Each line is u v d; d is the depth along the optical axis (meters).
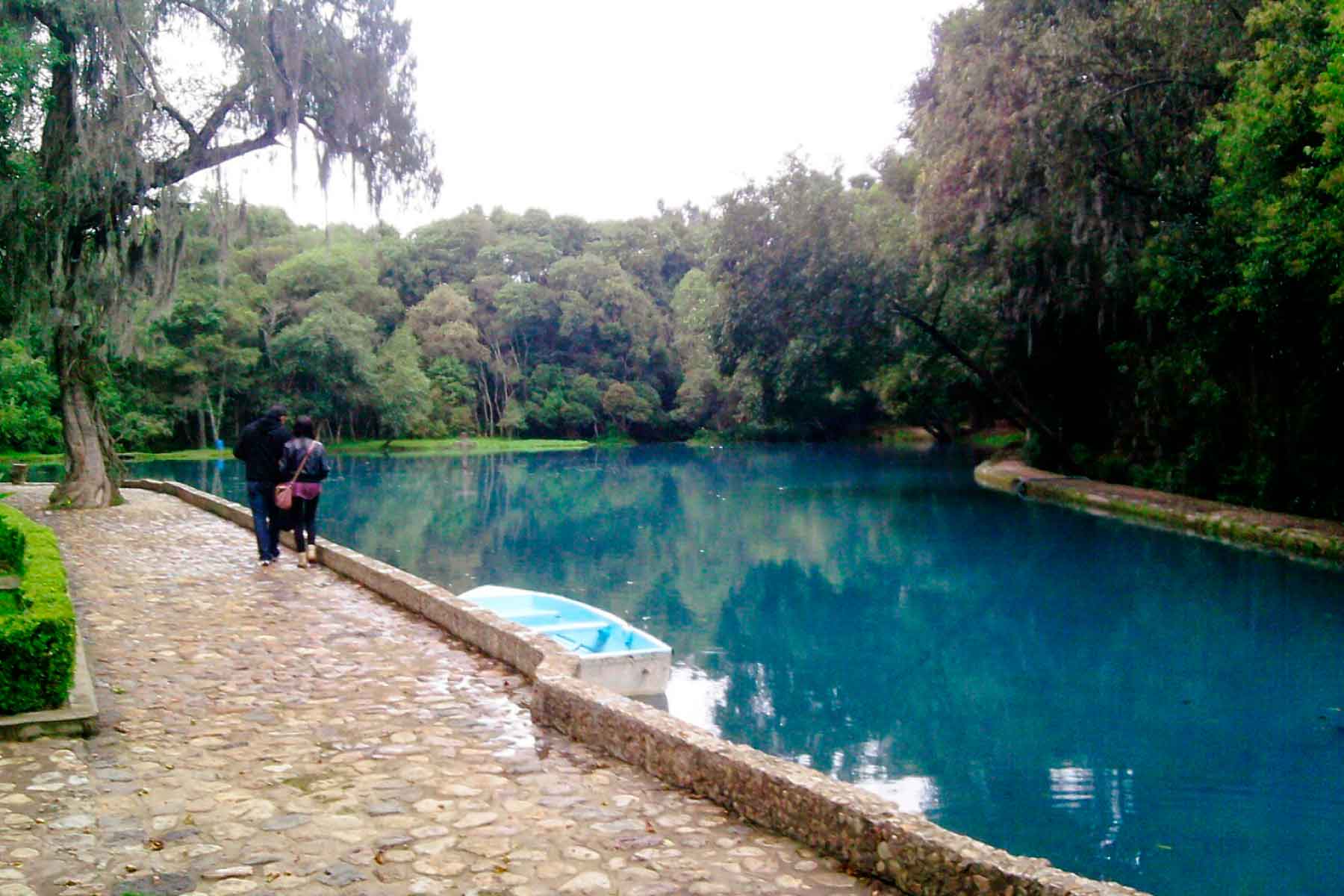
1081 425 30.92
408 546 20.12
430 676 7.34
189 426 55.12
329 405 57.41
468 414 69.88
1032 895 3.50
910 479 35.91
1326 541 15.78
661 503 29.16
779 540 20.72
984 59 20.70
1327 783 7.27
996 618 13.14
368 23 18.52
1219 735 8.39
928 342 30.64
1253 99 14.91
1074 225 20.66
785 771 4.66
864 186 50.62
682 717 9.04
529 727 6.18
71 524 16.03
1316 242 13.55
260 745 5.63
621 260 84.69
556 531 22.61
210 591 10.35
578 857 4.22
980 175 21.44
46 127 16.64
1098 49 19.19
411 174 19.23
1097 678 10.29
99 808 4.59
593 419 74.88
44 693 5.78
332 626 8.91
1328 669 10.39
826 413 67.12
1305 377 18.61
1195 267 18.03
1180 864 5.96
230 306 51.78
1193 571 15.77
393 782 5.11
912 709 9.29
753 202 28.06
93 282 17.69
